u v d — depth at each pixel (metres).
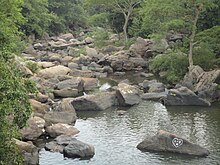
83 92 44.75
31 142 27.81
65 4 102.31
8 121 17.77
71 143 26.48
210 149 26.98
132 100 39.50
